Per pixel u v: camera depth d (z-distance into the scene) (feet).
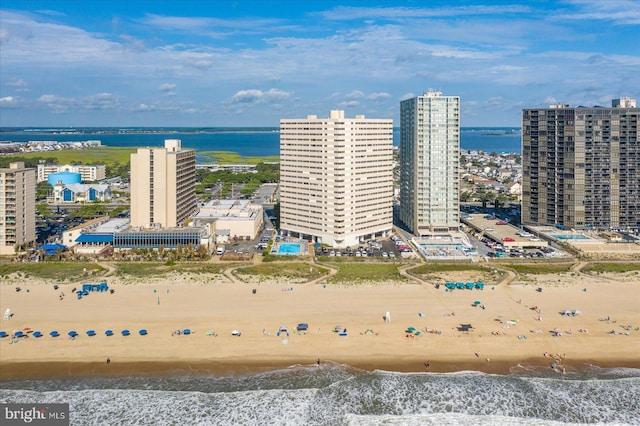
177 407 437.17
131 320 585.22
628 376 483.10
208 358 508.53
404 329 565.12
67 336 546.26
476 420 423.64
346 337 547.49
